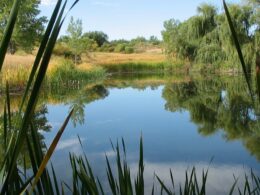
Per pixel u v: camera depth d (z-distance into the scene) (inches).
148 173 168.9
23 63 693.9
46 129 285.7
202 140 246.1
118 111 406.3
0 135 155.7
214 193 138.6
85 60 1739.7
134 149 217.3
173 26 1448.1
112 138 253.4
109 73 1460.4
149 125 312.7
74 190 44.5
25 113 21.6
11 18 20.5
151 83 883.4
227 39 922.7
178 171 172.1
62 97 534.3
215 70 1093.1
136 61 1817.2
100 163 180.9
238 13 891.4
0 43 20.3
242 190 140.9
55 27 20.7
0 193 22.8
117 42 2851.9
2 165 25.0
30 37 901.2
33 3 883.4
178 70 1326.3
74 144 231.6
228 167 178.2
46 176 40.3
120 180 43.6
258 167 176.7
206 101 503.5
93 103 480.1
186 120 339.3
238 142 234.8
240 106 433.7
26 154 169.5
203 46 1112.2
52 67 704.4
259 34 812.0
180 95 598.5
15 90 486.3
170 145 231.9
